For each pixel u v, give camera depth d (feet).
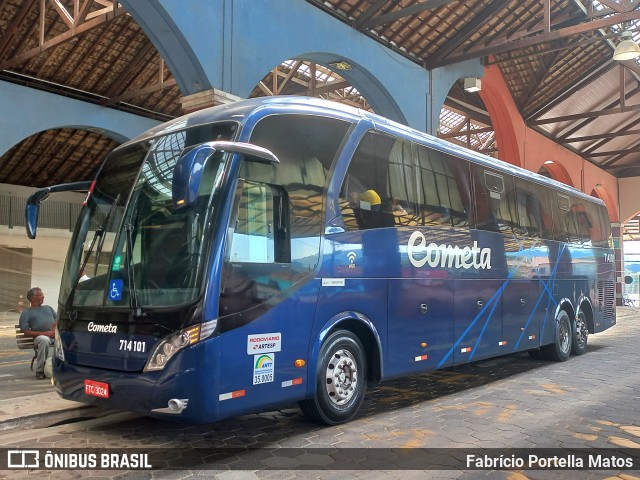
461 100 72.08
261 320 15.87
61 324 16.94
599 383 26.63
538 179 33.83
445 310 23.81
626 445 16.60
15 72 50.96
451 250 24.57
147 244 15.81
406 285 21.65
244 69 32.01
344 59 40.01
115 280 15.93
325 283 18.07
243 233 15.75
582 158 89.10
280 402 16.38
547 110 69.41
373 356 20.30
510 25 50.26
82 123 55.16
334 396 18.63
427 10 42.93
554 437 17.37
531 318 30.86
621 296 104.32
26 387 24.35
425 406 21.77
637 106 64.28
